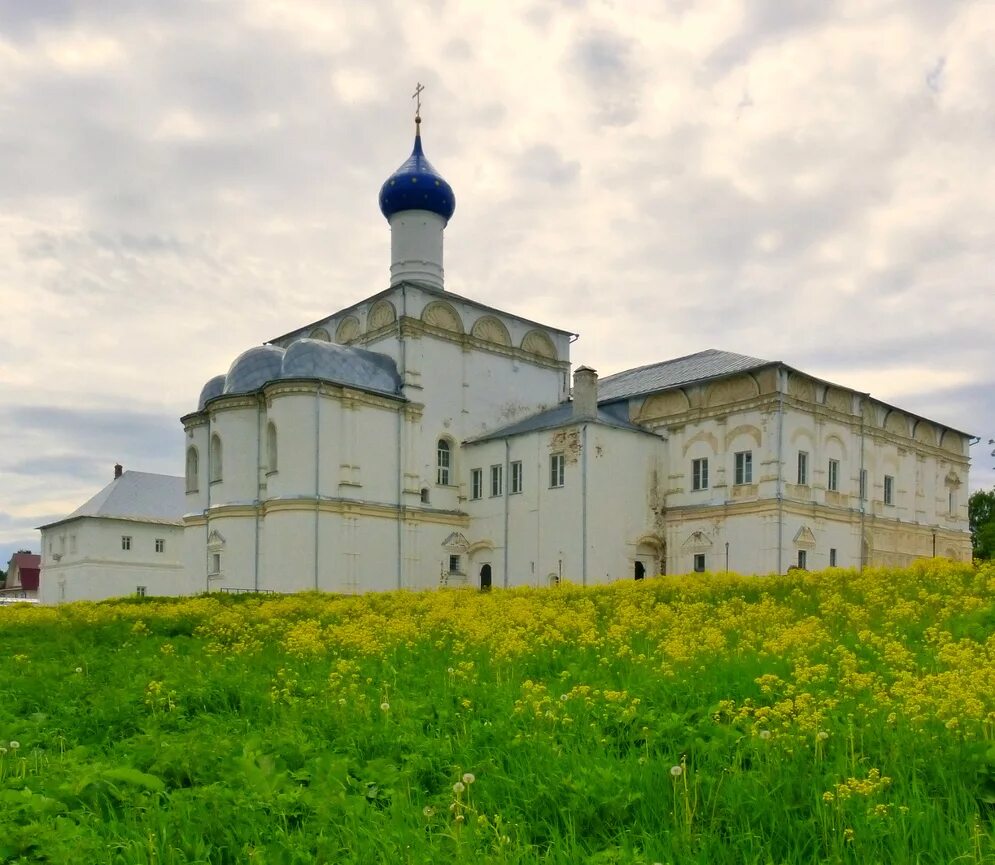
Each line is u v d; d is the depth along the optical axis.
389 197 52.53
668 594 24.16
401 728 8.26
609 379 56.88
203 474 49.47
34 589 102.38
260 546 43.75
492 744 7.73
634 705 8.48
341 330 51.66
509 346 51.50
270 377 47.19
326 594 33.69
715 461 43.56
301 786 6.38
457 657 13.06
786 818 5.72
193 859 5.43
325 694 10.04
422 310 47.50
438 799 6.32
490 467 47.09
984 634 12.90
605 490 42.66
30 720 9.77
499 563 45.84
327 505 41.69
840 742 7.01
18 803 5.79
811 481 42.91
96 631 20.31
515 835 5.68
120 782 6.56
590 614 19.23
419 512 45.53
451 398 48.28
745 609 17.81
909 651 11.18
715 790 6.20
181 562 77.19
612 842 5.57
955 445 56.81
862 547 45.91
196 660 13.95
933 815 5.55
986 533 56.09
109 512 74.19
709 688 9.39
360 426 43.84
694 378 46.50
